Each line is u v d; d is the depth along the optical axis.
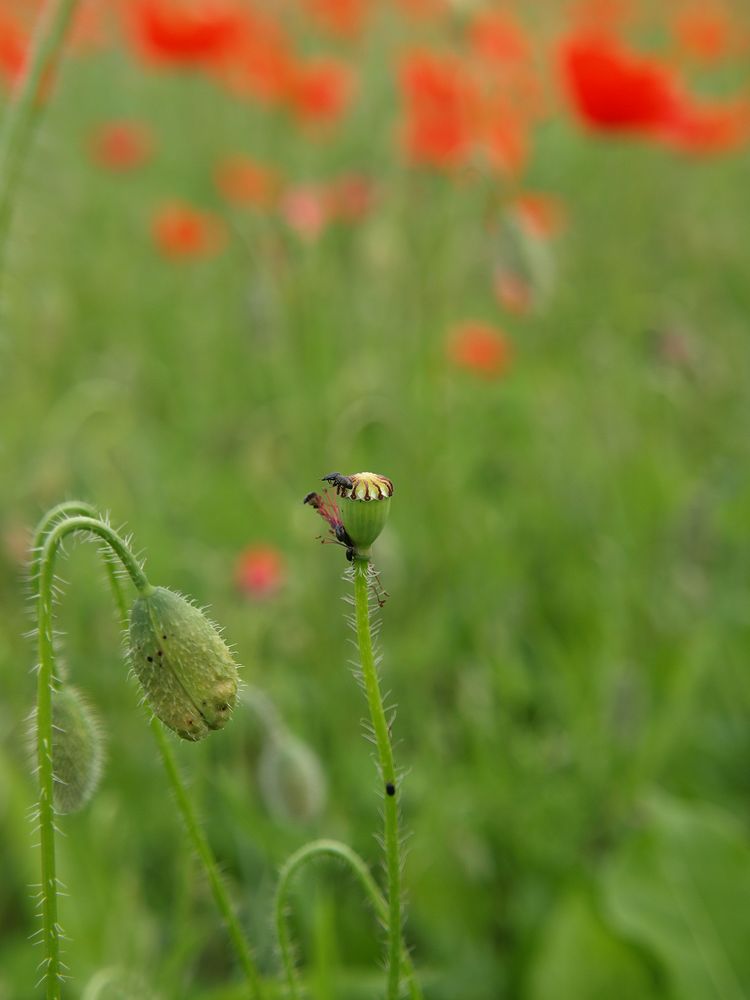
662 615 4.77
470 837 3.87
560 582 5.27
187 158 9.52
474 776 4.05
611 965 3.39
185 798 2.09
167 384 6.73
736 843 3.44
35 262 6.89
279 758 3.13
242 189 6.85
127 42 9.55
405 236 6.40
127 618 2.05
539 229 6.09
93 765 2.13
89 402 5.12
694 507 4.70
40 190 7.73
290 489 5.40
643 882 3.41
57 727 2.08
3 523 4.39
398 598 4.64
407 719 4.39
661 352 5.52
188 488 5.47
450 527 4.91
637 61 5.20
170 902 3.65
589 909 3.47
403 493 5.22
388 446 5.31
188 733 1.87
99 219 8.80
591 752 4.09
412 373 5.80
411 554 5.00
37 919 3.48
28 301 6.25
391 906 1.91
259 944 3.41
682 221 8.86
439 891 3.74
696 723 4.44
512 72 6.15
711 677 4.68
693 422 6.23
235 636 3.89
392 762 1.85
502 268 4.73
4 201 2.65
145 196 9.21
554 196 8.98
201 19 6.18
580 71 5.27
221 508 5.36
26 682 3.99
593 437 5.76
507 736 4.20
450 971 3.58
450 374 6.00
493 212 4.74
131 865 3.54
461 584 4.84
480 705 4.23
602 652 4.59
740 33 11.12
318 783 3.18
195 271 7.79
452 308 6.64
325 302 6.15
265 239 5.87
